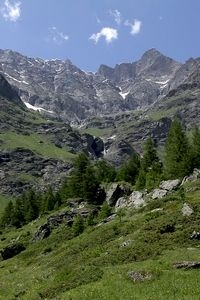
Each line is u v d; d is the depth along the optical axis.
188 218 44.53
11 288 43.34
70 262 47.75
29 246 82.31
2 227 152.25
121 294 28.48
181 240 39.41
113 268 35.06
